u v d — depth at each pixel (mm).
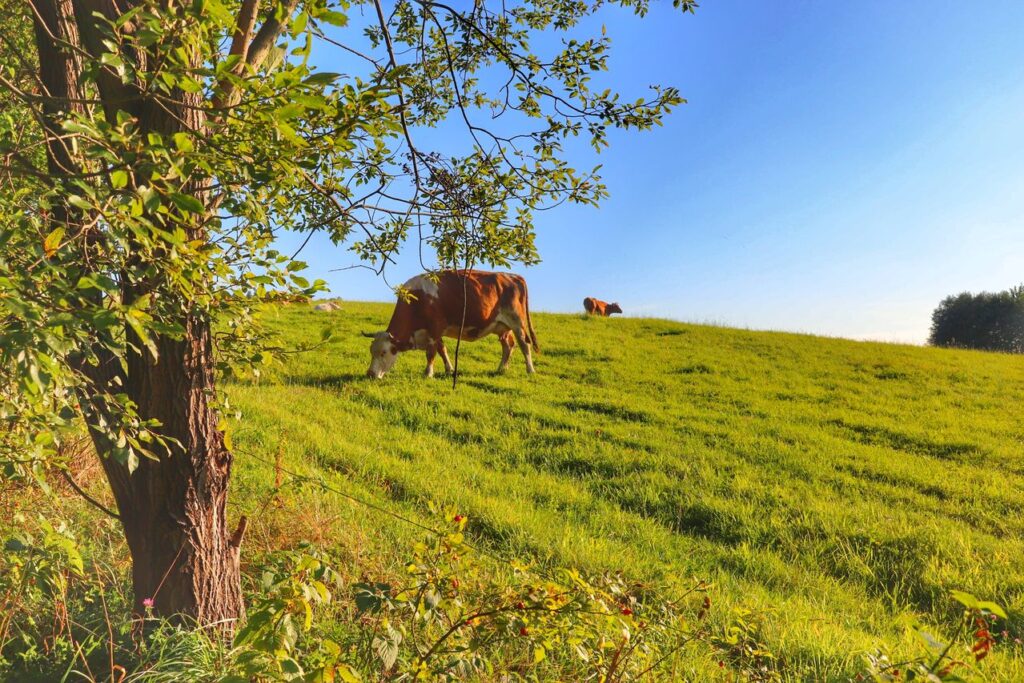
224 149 2523
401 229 4535
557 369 18125
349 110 2561
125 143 2252
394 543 6305
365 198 3467
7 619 3646
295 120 2465
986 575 7469
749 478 10664
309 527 5789
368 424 12031
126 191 2469
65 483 5656
